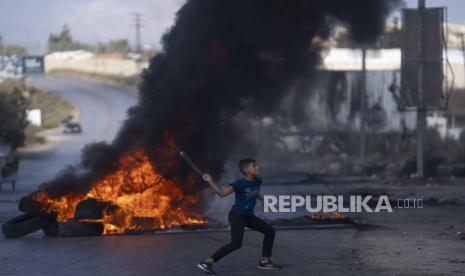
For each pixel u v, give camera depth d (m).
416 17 31.31
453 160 46.72
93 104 94.44
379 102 58.62
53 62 132.00
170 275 10.10
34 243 13.78
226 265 10.80
